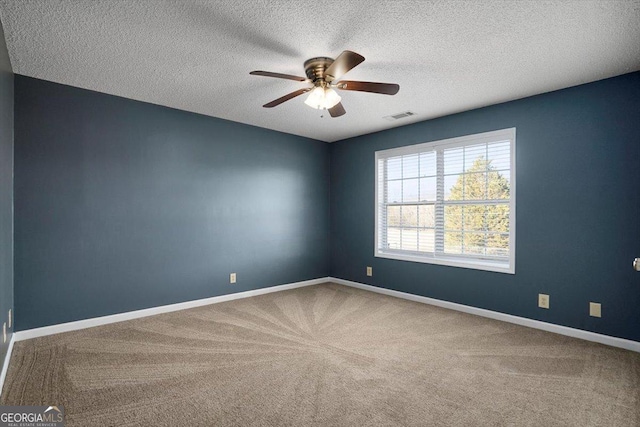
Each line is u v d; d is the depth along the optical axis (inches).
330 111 111.7
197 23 81.0
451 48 92.7
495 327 128.1
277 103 106.1
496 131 138.1
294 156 196.1
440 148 158.1
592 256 114.7
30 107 114.9
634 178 106.7
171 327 127.2
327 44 90.7
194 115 155.3
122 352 104.3
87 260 126.8
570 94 119.6
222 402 77.6
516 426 69.5
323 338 117.0
